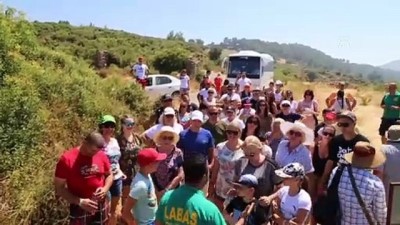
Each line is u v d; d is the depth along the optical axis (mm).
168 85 24266
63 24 66250
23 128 8117
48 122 9203
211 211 3787
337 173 5043
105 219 5719
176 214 3848
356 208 4809
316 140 7457
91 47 54844
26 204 6555
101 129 6816
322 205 5102
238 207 5125
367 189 4758
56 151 8469
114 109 12242
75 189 5430
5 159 7285
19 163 7340
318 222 5199
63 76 11945
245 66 26562
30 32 13562
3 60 10492
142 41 67125
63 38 57531
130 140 7328
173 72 47875
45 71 11742
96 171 5543
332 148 6562
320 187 6699
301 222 5121
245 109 10727
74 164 5445
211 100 14859
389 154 6094
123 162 7172
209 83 18891
